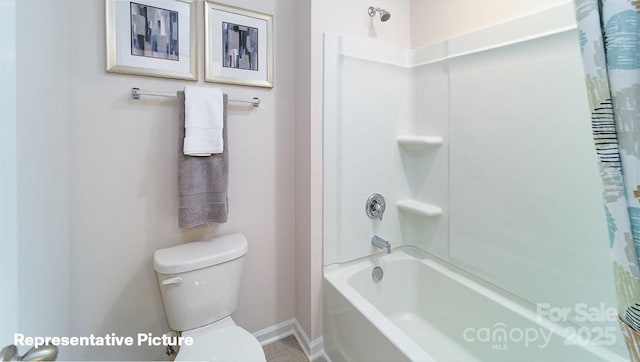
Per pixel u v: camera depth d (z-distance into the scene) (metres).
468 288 1.45
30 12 0.83
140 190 1.30
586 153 1.04
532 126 1.20
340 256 1.64
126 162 1.27
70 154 1.15
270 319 1.70
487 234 1.41
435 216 1.69
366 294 1.65
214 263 1.26
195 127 1.29
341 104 1.58
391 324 1.15
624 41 0.60
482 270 1.44
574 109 1.06
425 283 1.71
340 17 1.56
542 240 1.19
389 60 1.73
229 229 1.54
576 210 1.08
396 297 1.76
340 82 1.57
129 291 1.30
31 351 0.52
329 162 1.57
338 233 1.63
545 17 1.12
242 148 1.55
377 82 1.70
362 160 1.68
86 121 1.17
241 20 1.49
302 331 1.67
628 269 0.62
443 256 1.67
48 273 0.96
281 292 1.72
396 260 1.77
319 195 1.56
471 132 1.46
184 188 1.29
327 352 1.56
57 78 1.03
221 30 1.43
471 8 1.43
